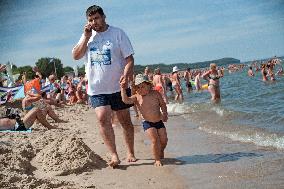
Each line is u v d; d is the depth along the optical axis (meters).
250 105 15.09
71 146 6.59
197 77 30.36
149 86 6.77
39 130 10.33
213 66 17.78
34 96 12.48
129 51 6.60
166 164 6.48
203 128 10.24
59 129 10.84
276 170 5.41
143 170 6.20
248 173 5.45
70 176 5.99
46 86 20.19
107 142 6.48
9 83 21.19
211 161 6.41
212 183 5.20
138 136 9.84
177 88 23.17
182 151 7.44
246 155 6.55
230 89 27.53
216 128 9.97
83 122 13.36
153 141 6.52
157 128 6.68
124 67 6.68
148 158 7.01
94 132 10.38
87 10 6.48
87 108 20.92
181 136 9.34
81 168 6.22
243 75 54.16
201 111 14.70
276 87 23.53
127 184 5.50
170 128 11.12
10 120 9.99
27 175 5.66
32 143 7.53
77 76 33.69
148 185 5.39
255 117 11.23
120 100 6.71
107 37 6.57
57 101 21.23
